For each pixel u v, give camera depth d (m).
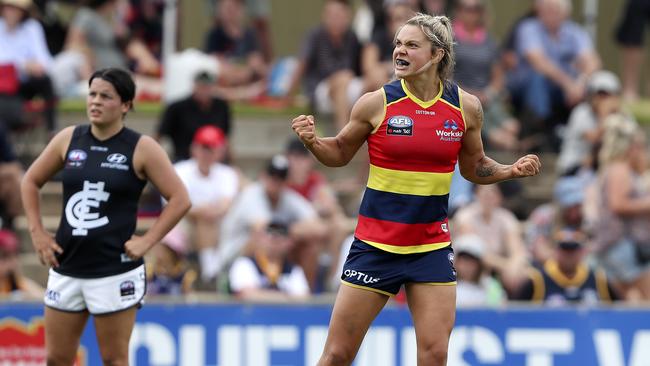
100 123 23.86
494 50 46.88
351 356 22.33
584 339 33.09
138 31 51.19
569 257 35.56
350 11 47.53
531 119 46.91
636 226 38.84
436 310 21.97
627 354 33.09
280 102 49.53
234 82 49.72
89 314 24.47
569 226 40.28
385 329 32.81
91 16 48.69
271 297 34.94
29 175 24.42
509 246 39.00
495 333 33.03
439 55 21.64
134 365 32.53
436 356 21.88
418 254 22.02
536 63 47.03
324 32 46.91
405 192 21.86
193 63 46.94
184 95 46.62
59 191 43.56
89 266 23.88
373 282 22.02
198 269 38.19
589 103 44.34
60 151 24.34
